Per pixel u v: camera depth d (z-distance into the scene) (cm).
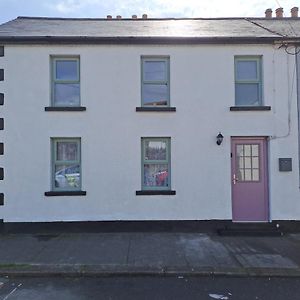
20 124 905
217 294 523
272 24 1134
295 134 916
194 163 910
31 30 988
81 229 898
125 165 910
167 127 913
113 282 576
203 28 1052
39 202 899
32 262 654
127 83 918
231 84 920
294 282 576
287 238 841
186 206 906
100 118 912
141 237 845
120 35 929
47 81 912
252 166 927
